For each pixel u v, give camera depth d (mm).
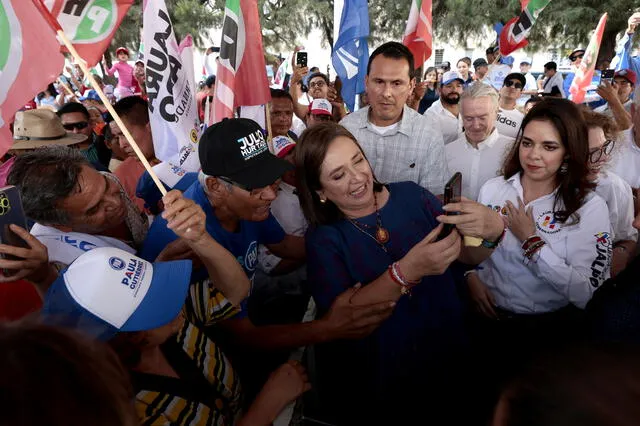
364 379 1712
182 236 1379
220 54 2412
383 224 1705
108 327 1052
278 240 2307
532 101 5289
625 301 1181
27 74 1532
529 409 484
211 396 1330
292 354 1829
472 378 1828
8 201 1268
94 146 3928
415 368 1699
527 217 1938
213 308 1610
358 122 2998
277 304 2408
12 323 536
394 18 13625
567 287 1842
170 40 2225
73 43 1885
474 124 3037
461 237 1579
